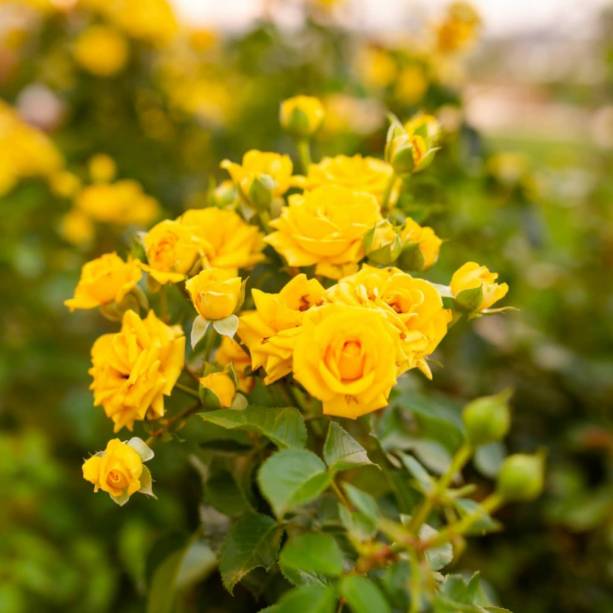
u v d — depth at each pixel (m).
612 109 1.66
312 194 0.48
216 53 1.42
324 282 0.53
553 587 0.96
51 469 1.00
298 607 0.40
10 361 1.11
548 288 1.24
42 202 1.18
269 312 0.45
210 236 0.51
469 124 0.93
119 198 1.09
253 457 0.52
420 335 0.44
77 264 1.18
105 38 1.29
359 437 0.54
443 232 0.76
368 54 1.17
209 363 0.49
